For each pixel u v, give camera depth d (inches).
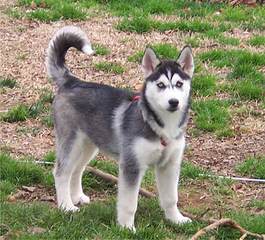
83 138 268.5
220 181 300.2
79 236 239.8
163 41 474.9
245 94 392.8
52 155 314.8
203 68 428.5
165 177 258.1
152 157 246.7
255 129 354.9
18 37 480.1
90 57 445.1
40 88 399.5
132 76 416.5
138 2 558.6
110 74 419.5
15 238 235.1
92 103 262.2
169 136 245.3
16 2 556.7
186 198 287.4
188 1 562.6
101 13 535.2
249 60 434.3
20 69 427.5
